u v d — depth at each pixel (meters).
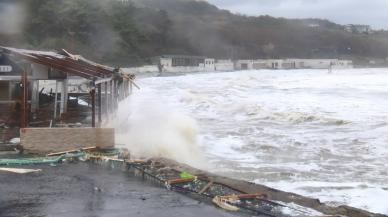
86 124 17.23
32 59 15.50
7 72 15.78
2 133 15.90
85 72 16.36
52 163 13.12
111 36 108.69
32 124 17.03
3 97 18.47
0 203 9.52
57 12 96.44
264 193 10.12
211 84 62.53
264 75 94.44
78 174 11.96
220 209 9.26
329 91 46.28
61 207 9.30
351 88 49.69
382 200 11.14
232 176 13.77
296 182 13.07
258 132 22.44
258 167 14.98
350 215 8.84
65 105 19.02
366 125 23.52
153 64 119.44
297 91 47.66
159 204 9.57
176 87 57.25
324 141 19.67
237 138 20.55
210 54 158.75
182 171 12.11
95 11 107.06
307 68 165.00
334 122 24.86
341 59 182.75
